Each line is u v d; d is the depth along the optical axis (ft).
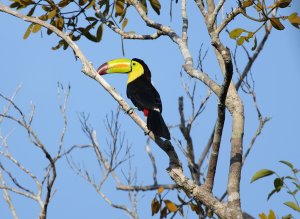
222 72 34.40
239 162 29.55
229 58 27.14
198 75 33.88
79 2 42.96
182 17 38.73
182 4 39.01
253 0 30.42
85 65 34.88
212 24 30.37
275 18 30.25
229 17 30.68
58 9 42.86
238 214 27.63
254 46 31.68
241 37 31.35
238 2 30.53
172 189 42.96
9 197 36.60
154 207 33.55
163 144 32.86
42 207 35.81
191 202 35.73
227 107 32.19
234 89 32.73
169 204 33.06
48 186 35.58
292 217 27.71
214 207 28.66
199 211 35.60
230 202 28.14
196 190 29.48
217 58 35.12
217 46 27.35
